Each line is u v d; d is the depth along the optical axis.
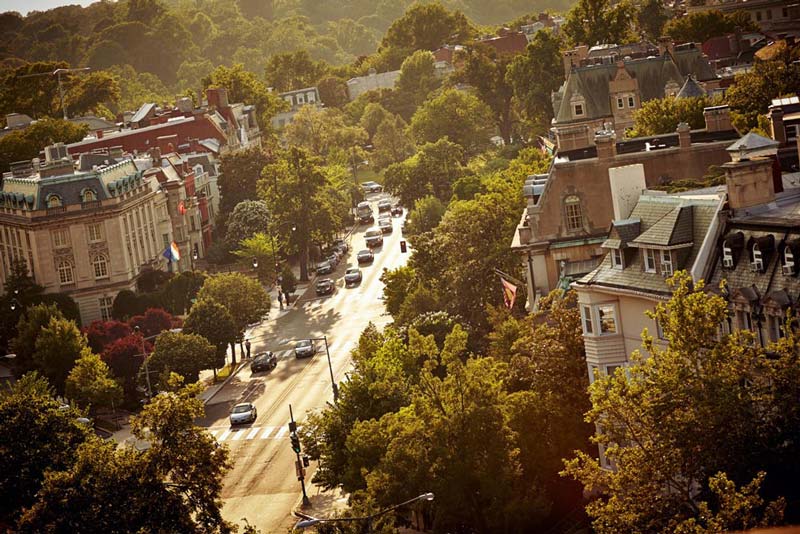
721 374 61.34
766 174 77.81
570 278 110.94
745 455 60.00
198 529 84.25
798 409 60.12
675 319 63.22
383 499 81.00
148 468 81.75
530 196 116.88
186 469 83.50
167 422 83.12
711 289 76.19
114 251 194.62
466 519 81.75
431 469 79.94
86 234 193.62
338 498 109.62
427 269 147.88
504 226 136.12
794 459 60.09
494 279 133.38
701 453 60.41
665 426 61.00
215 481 84.38
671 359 62.72
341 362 154.88
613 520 60.28
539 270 115.62
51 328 153.62
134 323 171.62
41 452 89.81
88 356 145.00
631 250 83.25
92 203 193.75
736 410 59.97
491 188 169.62
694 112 147.25
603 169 114.69
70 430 93.75
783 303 70.38
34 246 193.12
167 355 149.62
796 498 61.03
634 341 83.19
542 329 89.75
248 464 122.25
